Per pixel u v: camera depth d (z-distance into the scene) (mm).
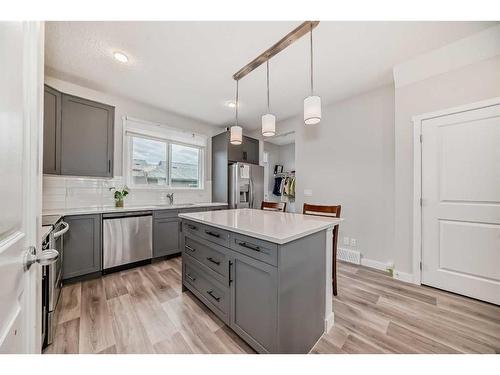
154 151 3561
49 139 2293
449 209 2105
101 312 1730
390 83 2684
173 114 3756
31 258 667
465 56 1974
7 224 516
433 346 1365
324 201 3377
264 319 1190
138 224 2770
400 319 1662
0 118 475
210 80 2598
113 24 1693
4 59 500
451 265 2092
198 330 1521
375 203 2820
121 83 2682
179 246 3191
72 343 1369
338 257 3123
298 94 2996
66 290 2105
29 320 687
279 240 1079
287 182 5586
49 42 1907
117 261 2580
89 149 2643
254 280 1264
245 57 2137
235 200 4027
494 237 1879
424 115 2229
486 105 1892
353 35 1837
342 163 3160
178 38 1858
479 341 1409
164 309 1786
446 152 2119
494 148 1874
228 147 4113
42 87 846
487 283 1901
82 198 2775
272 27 1728
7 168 515
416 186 2299
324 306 1522
